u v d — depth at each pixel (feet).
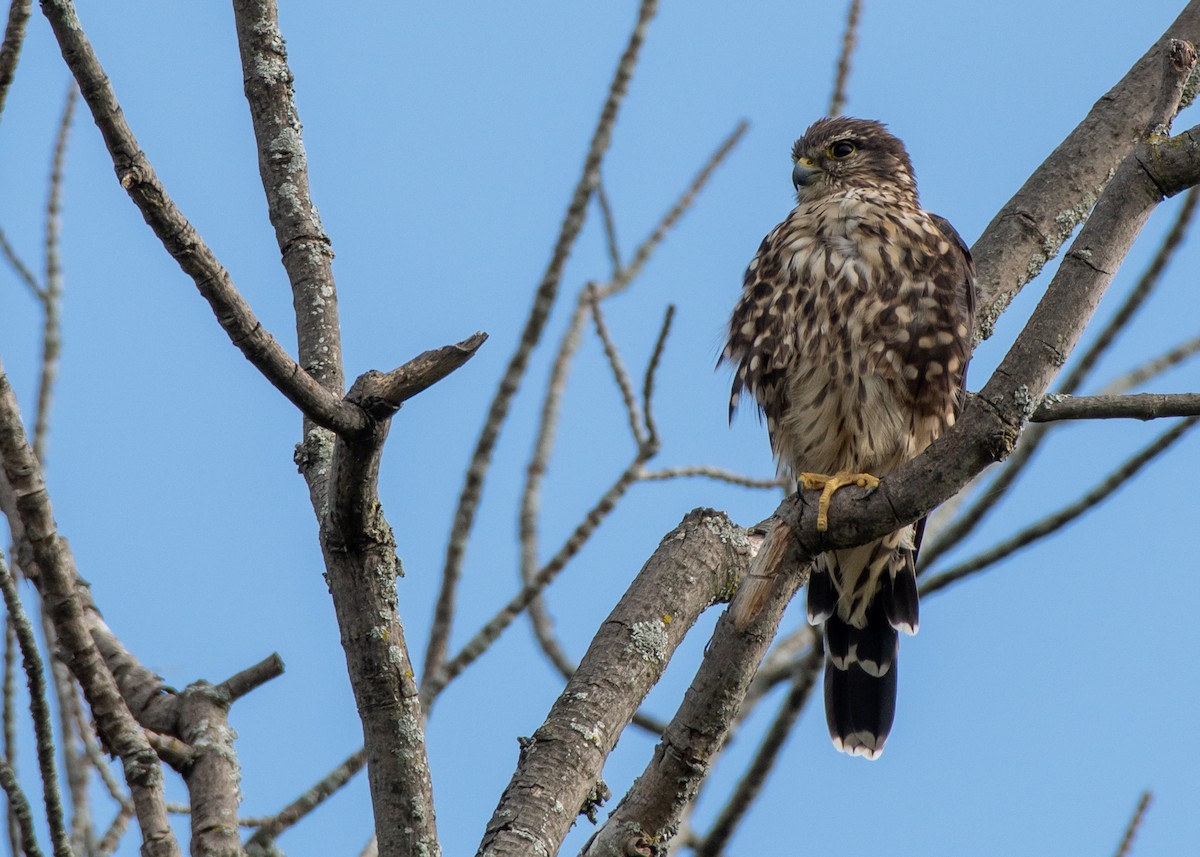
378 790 20.48
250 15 24.88
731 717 22.22
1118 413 30.12
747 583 22.48
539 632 34.83
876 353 36.60
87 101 16.98
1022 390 21.79
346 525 20.17
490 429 31.91
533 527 36.01
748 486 32.27
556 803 22.12
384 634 20.49
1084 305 21.70
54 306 30.07
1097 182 32.60
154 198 17.11
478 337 19.16
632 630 24.56
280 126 24.70
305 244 24.32
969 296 35.27
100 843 24.20
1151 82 32.60
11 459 18.52
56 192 30.83
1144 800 27.43
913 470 22.21
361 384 18.95
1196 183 21.79
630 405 31.42
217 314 17.76
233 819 19.38
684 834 30.96
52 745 18.89
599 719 23.27
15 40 22.97
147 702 20.66
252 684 20.89
